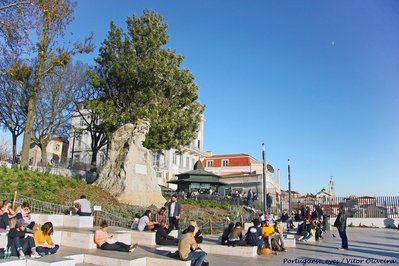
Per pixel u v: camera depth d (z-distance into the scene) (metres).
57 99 36.12
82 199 15.64
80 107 39.69
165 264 9.87
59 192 20.17
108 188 23.75
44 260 8.83
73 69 37.38
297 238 20.00
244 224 23.34
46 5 21.77
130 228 16.12
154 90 33.28
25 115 37.06
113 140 25.61
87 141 59.31
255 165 74.81
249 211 30.55
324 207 34.56
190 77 35.19
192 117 34.69
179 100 34.88
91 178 34.09
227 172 76.44
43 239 10.05
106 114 32.00
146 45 33.41
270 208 35.28
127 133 25.55
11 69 25.16
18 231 9.22
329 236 22.36
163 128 31.52
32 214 14.00
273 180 57.94
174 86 34.22
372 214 32.56
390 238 21.20
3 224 11.34
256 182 47.88
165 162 64.06
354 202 33.72
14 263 8.64
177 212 15.52
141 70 31.97
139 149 25.14
